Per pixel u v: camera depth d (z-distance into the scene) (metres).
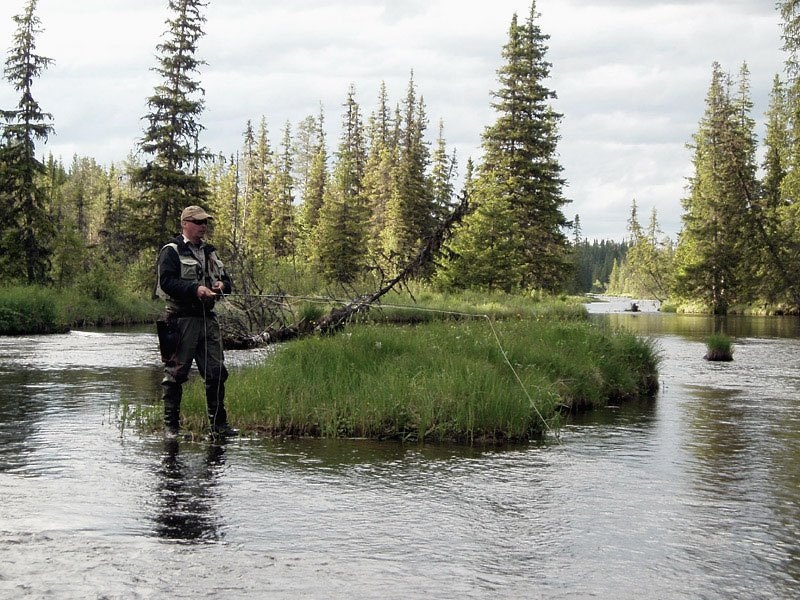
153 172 40.22
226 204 84.31
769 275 52.09
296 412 7.66
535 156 48.12
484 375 8.54
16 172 39.50
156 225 40.44
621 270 162.50
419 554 4.04
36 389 10.38
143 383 11.04
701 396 11.36
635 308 66.19
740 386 12.68
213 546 4.09
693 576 3.82
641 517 4.86
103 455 6.31
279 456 6.45
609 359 11.50
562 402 9.56
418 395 7.77
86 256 42.00
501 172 47.91
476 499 5.20
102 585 3.51
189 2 40.34
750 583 3.74
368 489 5.40
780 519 4.86
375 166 75.31
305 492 5.27
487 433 7.55
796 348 21.77
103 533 4.26
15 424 7.71
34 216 40.12
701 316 49.91
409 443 7.24
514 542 4.29
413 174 61.88
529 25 47.53
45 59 40.16
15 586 3.47
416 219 61.38
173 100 39.94
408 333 11.14
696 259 59.47
